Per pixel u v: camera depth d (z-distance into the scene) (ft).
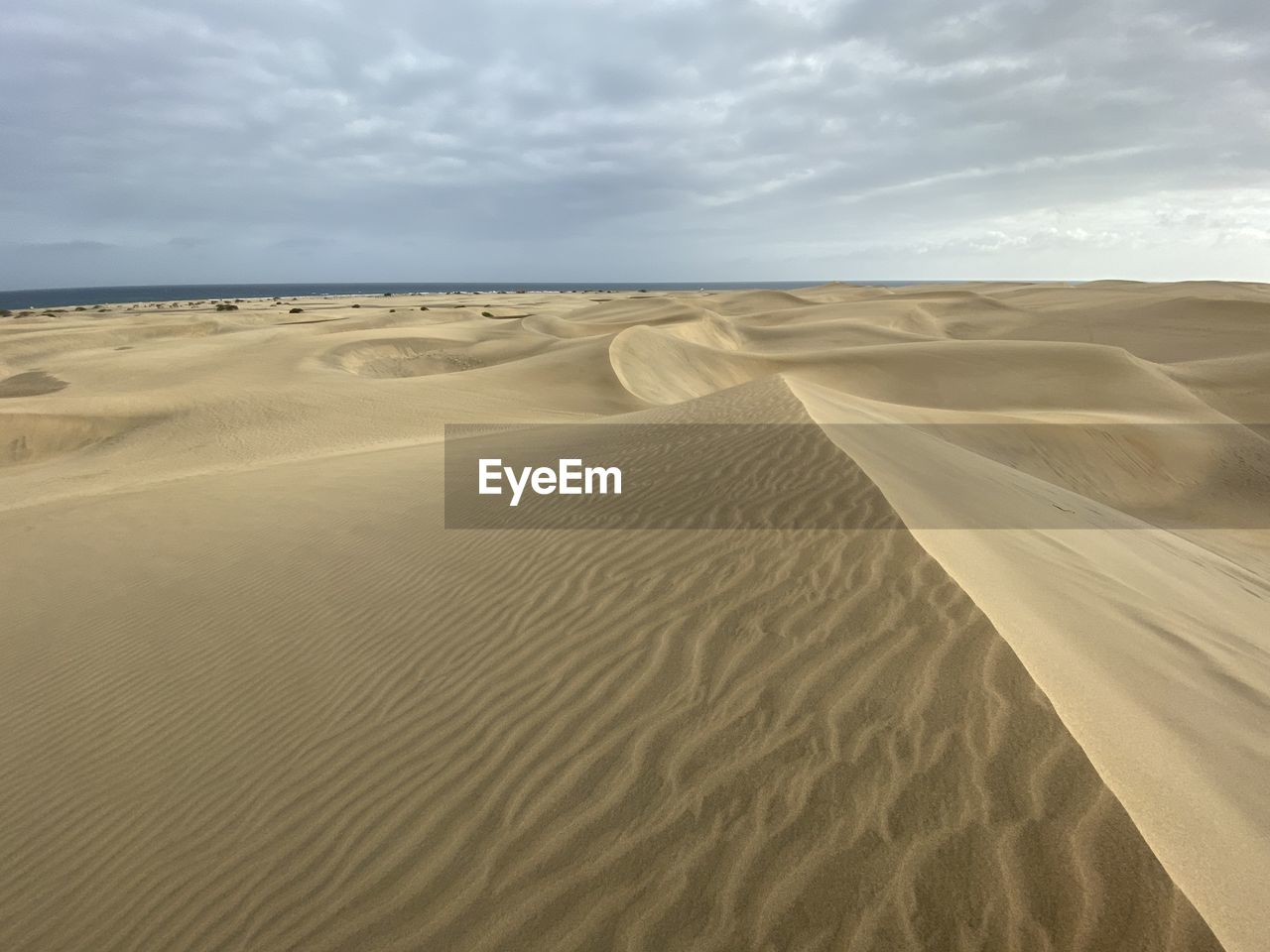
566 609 17.87
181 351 119.24
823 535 18.92
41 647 22.09
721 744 12.15
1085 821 9.61
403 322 175.63
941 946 8.55
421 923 10.04
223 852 12.37
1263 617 24.17
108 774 15.42
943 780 10.61
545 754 12.85
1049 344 96.02
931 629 14.15
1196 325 157.48
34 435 71.41
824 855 9.82
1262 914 8.70
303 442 67.00
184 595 24.58
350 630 19.66
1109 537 29.04
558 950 9.26
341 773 13.69
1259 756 12.68
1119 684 14.06
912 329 179.32
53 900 12.13
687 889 9.75
